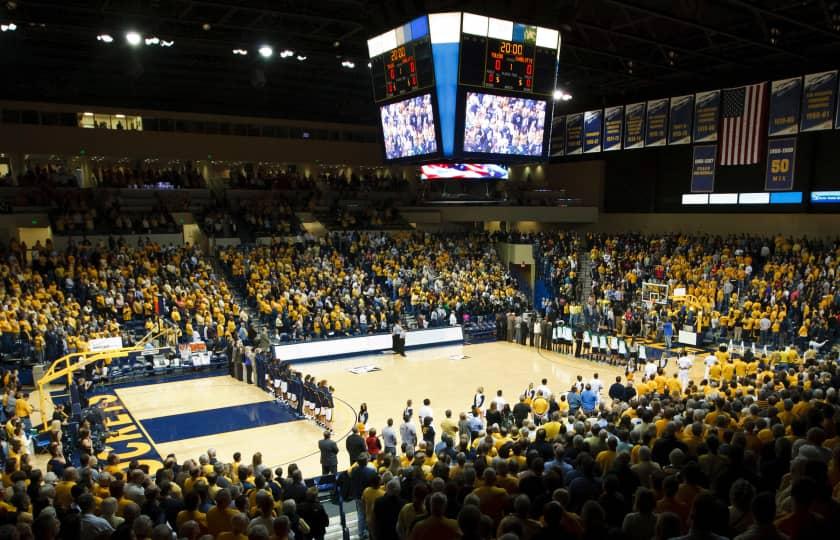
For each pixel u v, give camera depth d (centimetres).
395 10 2459
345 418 2134
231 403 2314
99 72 3859
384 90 2564
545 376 2661
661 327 3212
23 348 2512
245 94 4419
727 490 686
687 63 3506
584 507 552
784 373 1597
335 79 4188
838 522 508
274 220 4119
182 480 1027
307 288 3397
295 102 4603
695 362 2858
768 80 3484
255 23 2895
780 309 2958
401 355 3086
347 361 2970
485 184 3569
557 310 3622
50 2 2423
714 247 3631
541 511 688
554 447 993
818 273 3062
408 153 2544
